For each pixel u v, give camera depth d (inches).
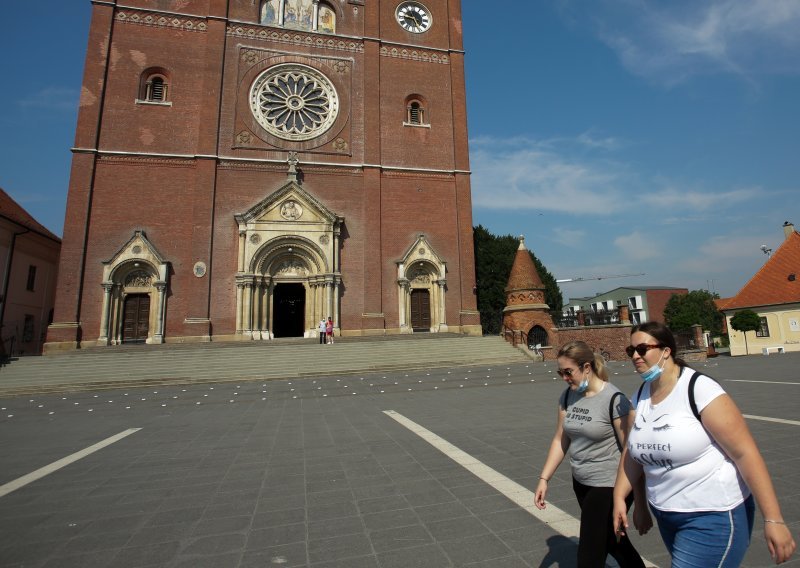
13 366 820.6
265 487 237.1
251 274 1139.3
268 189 1208.2
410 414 451.5
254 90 1251.2
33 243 1218.0
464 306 1273.4
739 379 634.2
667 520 101.9
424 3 1430.9
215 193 1167.0
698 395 99.9
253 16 1285.7
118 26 1175.0
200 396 656.4
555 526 177.0
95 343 1038.4
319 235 1195.3
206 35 1229.7
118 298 1078.4
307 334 1173.7
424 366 932.0
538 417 410.0
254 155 1216.2
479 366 939.3
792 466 237.8
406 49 1380.4
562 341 1127.0
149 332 1083.9
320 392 661.3
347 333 1194.0
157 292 1087.6
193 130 1180.5
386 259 1250.0
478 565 149.1
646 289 3297.2
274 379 834.8
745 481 94.0
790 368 757.9
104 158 1111.6
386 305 1230.3
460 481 234.8
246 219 1153.4
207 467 281.4
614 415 125.9
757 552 156.1
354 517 192.9
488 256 1674.5
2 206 1162.0
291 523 189.0
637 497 116.1
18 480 263.4
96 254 1074.7
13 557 164.6
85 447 351.9
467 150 1357.0
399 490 224.4
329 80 1312.7
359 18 1374.3
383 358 956.6
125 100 1149.7
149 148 1145.4
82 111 1106.7
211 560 158.9
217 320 1116.5
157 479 259.0
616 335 1116.5
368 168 1273.4
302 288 1464.1
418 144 1333.7
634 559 120.5
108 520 198.7
